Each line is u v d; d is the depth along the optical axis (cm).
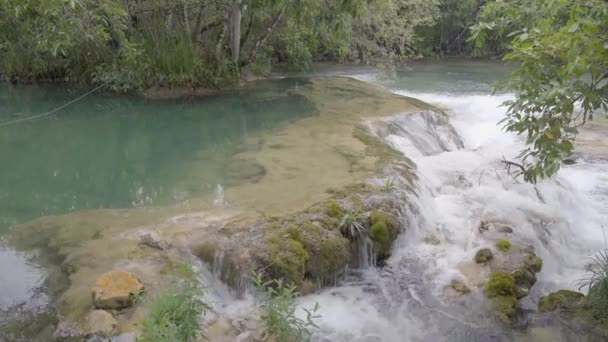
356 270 597
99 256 543
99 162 891
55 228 615
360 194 676
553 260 662
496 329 510
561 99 452
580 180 934
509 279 561
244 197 685
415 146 1007
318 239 577
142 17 1381
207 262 546
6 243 582
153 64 1352
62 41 827
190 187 740
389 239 616
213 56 1452
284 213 626
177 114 1199
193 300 455
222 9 1420
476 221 706
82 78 1456
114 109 1254
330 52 2050
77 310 458
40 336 432
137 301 467
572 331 500
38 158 920
